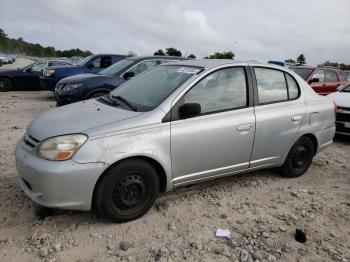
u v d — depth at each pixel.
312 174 5.52
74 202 3.46
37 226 3.66
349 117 7.53
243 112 4.44
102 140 3.52
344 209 4.34
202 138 4.06
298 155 5.20
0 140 6.58
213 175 4.36
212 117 4.17
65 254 3.25
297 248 3.48
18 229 3.60
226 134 4.25
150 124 3.76
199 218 3.97
